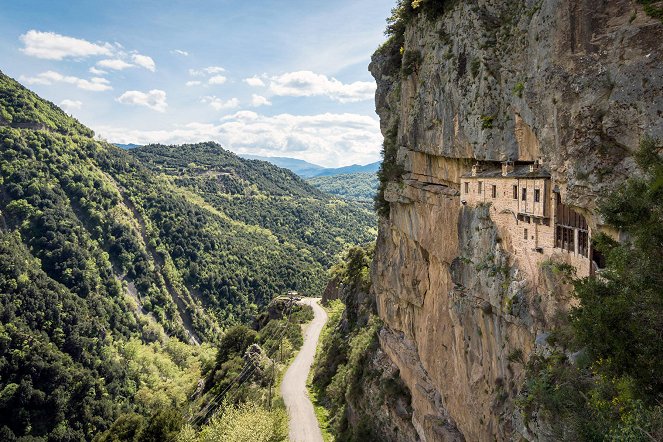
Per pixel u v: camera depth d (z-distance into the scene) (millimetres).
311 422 66500
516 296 25219
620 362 16078
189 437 60219
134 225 195750
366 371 57312
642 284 15766
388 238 48875
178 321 170375
